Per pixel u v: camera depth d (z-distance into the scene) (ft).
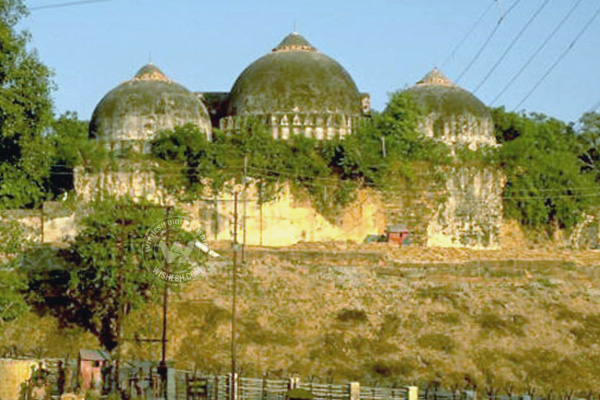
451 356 193.98
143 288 197.36
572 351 199.31
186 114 258.57
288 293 212.02
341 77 271.28
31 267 210.79
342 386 164.45
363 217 253.24
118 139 254.47
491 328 204.03
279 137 258.78
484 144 270.67
